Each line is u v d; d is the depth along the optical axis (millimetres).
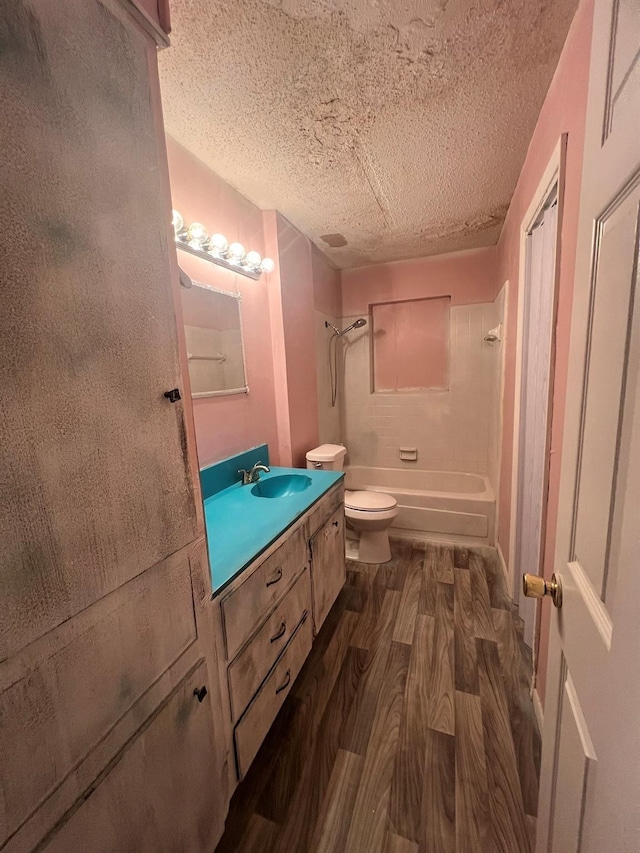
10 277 460
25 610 493
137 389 650
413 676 1543
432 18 957
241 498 1651
